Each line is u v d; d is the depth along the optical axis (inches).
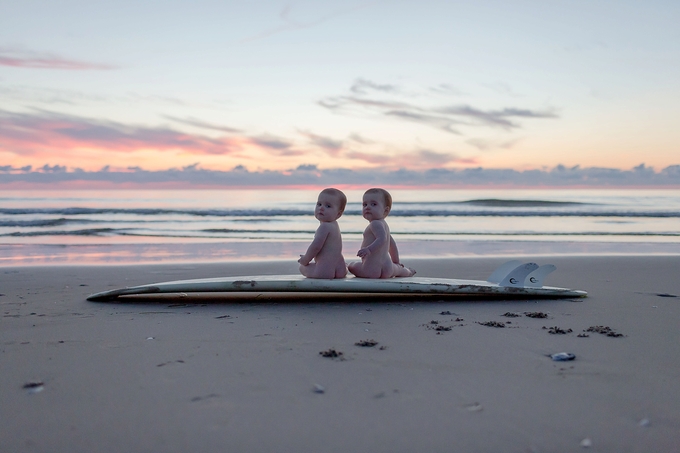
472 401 96.4
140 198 1330.0
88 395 98.9
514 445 80.3
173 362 118.2
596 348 130.2
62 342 135.3
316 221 786.2
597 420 88.8
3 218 749.9
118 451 78.1
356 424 86.7
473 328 150.9
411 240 543.2
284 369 113.2
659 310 178.4
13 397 98.0
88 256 394.3
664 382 106.5
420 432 84.1
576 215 909.2
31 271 285.4
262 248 462.0
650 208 1063.6
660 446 80.1
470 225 737.6
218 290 186.2
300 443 80.4
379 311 175.8
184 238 558.3
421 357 122.1
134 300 195.6
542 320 162.1
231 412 91.1
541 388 103.0
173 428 85.2
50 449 78.7
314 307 182.7
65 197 1366.9
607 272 285.7
